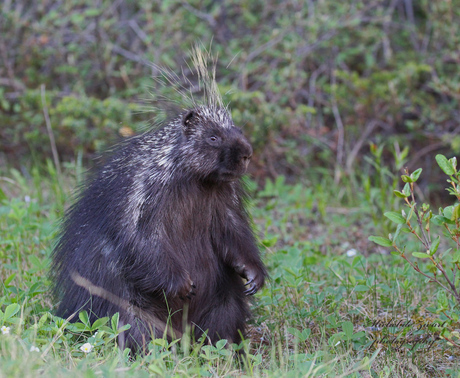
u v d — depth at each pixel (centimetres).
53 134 1499
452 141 1533
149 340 660
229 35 1797
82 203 732
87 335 660
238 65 1619
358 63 1870
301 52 1642
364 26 1867
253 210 1295
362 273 856
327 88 1647
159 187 666
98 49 1644
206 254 704
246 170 686
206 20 1750
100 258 675
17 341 543
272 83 1563
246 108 1457
